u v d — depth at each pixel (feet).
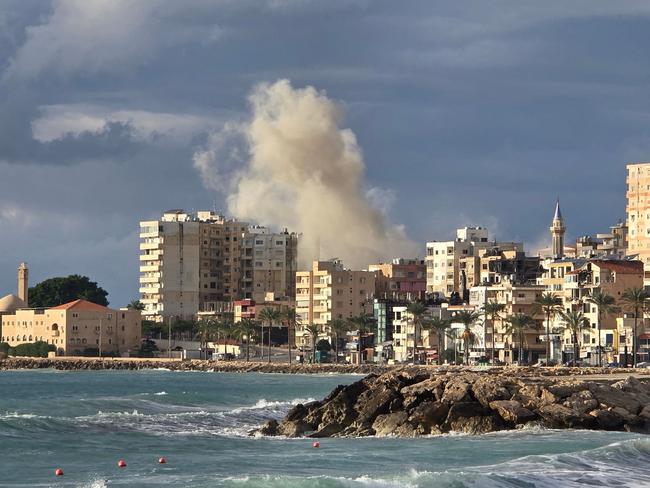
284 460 542.16
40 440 630.33
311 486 427.33
